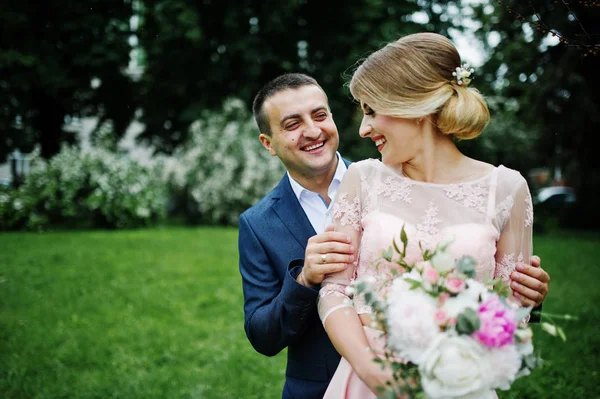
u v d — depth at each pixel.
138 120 14.91
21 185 12.85
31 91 13.17
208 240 10.41
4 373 4.32
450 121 1.76
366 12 13.26
